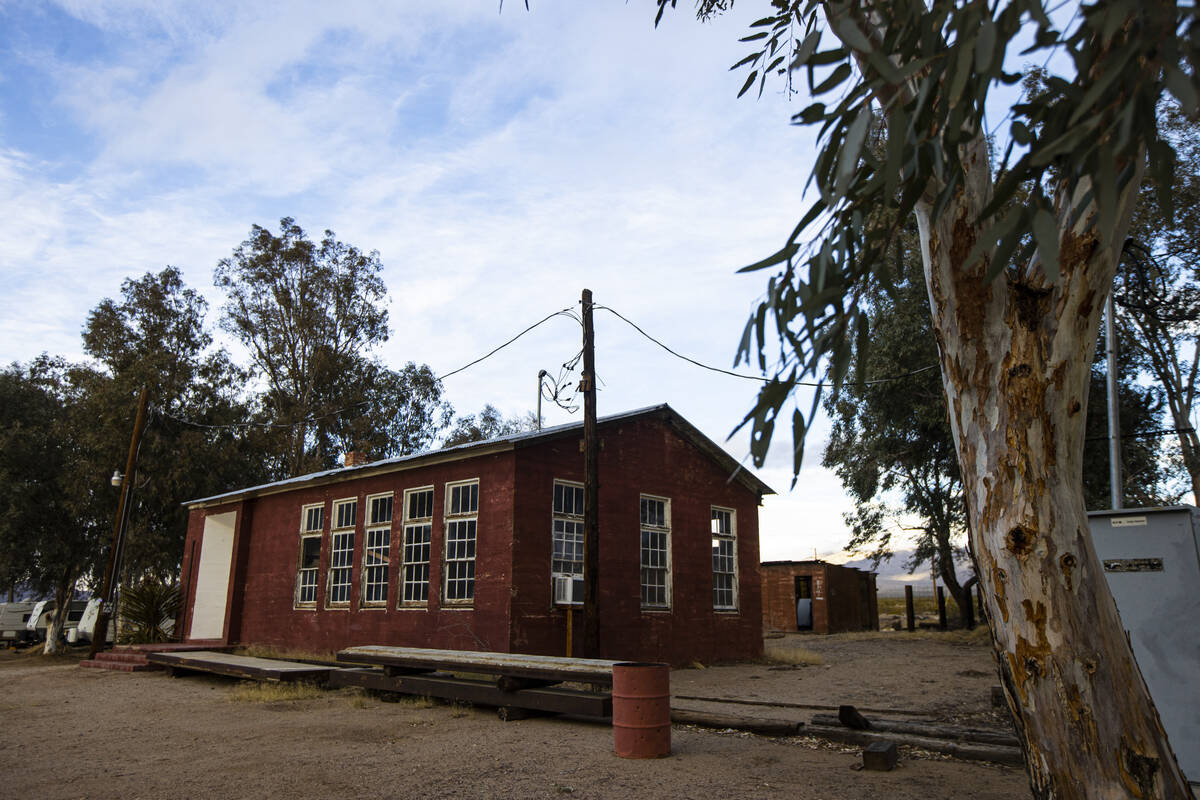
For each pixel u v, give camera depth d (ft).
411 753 24.34
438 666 33.35
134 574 91.15
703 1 23.50
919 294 63.41
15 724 31.53
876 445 77.00
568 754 23.86
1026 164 7.59
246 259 111.65
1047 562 11.05
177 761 23.80
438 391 128.16
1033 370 11.45
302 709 34.45
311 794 19.63
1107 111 7.55
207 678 49.42
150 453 87.30
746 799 18.42
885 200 8.00
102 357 100.32
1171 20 6.44
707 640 54.44
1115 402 35.99
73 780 21.49
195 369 99.60
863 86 8.34
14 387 97.81
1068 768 10.53
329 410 112.57
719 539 58.85
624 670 23.77
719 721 28.07
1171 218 7.70
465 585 46.21
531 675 29.45
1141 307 46.24
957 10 7.91
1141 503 60.54
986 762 22.08
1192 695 19.94
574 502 48.42
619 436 51.60
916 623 114.83
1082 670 10.66
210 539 73.46
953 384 12.37
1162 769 10.31
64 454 89.61
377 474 54.24
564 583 45.50
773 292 9.02
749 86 16.92
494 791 19.62
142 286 103.60
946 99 8.15
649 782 20.21
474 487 47.21
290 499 63.00
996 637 11.61
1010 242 7.69
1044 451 11.35
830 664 55.01
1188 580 20.49
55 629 87.25
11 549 82.23
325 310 115.55
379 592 52.26
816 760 22.66
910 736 24.50
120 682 47.93
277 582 62.13
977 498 11.88
